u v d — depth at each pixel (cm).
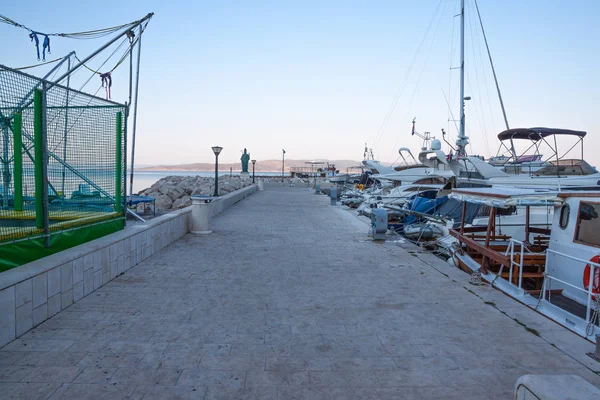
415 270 808
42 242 557
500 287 680
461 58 2564
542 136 1839
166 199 2180
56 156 686
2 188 596
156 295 619
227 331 489
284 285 691
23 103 539
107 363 400
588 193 644
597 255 599
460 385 373
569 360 424
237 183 3647
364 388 366
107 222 748
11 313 442
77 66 696
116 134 789
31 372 378
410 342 466
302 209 2030
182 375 382
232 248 993
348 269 811
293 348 446
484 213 1284
